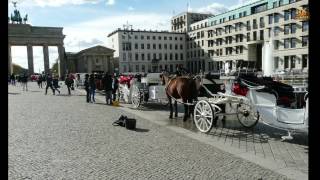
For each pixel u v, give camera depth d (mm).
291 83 18859
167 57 120500
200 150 7656
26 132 10000
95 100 22906
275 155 7184
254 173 5914
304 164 6465
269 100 8508
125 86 20406
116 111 15758
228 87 10898
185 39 121938
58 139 8930
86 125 11375
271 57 33656
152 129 10547
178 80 11773
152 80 16922
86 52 110312
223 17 99688
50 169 6219
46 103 20453
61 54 104250
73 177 5750
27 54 101125
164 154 7293
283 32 73188
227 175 5809
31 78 78312
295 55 70188
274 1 78688
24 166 6414
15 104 19734
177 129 10539
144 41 117312
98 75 28609
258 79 9547
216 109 11000
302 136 9258
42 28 100938
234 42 90750
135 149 7754
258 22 81125
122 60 114250
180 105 18156
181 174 5875
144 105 18406
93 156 7137
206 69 105562
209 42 103500
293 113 7949
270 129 10391
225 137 9211
